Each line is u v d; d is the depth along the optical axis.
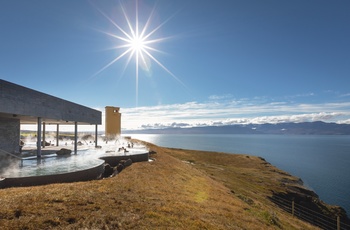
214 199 15.39
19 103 17.98
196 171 31.67
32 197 8.83
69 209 8.15
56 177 13.41
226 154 81.62
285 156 176.38
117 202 9.67
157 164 23.67
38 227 6.66
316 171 108.19
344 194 68.31
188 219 9.48
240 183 39.12
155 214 9.09
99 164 17.52
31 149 28.97
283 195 39.03
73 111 27.59
